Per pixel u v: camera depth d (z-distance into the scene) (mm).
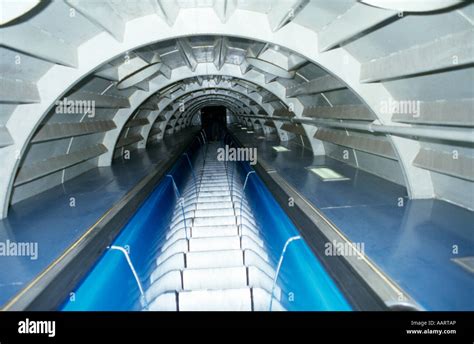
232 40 4691
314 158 7633
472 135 2229
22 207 4422
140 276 3154
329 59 3559
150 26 3355
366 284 2230
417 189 4070
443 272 2473
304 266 2719
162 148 10570
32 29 2574
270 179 5660
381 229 3279
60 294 2262
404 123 3639
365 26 2551
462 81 2551
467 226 3268
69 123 5027
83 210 4230
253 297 2607
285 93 7074
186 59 5605
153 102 9102
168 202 5504
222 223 4219
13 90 3025
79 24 2930
